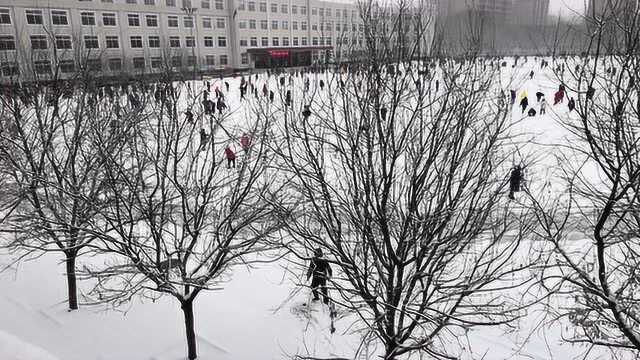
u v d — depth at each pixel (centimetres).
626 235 724
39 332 1070
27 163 1118
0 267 1379
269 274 1304
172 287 881
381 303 662
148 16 6244
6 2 4894
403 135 634
